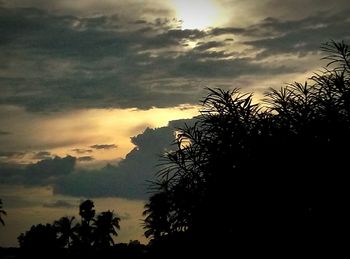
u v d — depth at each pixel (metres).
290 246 9.70
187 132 10.81
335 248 9.47
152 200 10.56
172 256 10.45
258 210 9.88
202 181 10.31
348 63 10.55
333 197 9.52
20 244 74.94
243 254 10.00
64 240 80.06
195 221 10.26
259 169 9.88
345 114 9.87
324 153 9.66
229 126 10.41
